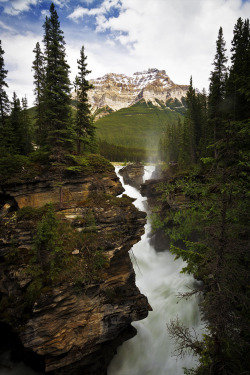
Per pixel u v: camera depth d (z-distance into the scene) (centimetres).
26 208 1927
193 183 1225
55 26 2203
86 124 2639
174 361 1772
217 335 853
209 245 913
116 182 2650
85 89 2503
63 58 2273
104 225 1919
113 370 1780
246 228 946
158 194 4141
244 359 898
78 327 1512
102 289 1644
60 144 2311
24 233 1723
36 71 3152
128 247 1978
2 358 1673
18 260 1625
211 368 837
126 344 1919
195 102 5119
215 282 875
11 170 2191
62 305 1477
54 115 2272
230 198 870
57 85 2259
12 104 3328
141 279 2802
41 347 1398
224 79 2648
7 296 1576
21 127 3447
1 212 2070
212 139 3216
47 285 1489
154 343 1930
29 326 1403
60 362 1445
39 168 2286
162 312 2186
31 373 1652
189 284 2489
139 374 1742
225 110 2606
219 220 963
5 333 1662
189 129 5156
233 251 841
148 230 3800
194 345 955
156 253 3347
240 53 2606
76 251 1698
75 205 2094
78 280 1527
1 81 2847
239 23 2680
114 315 1642
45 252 1608
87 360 1552
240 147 1246
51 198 2261
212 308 844
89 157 2664
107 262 1711
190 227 1463
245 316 959
